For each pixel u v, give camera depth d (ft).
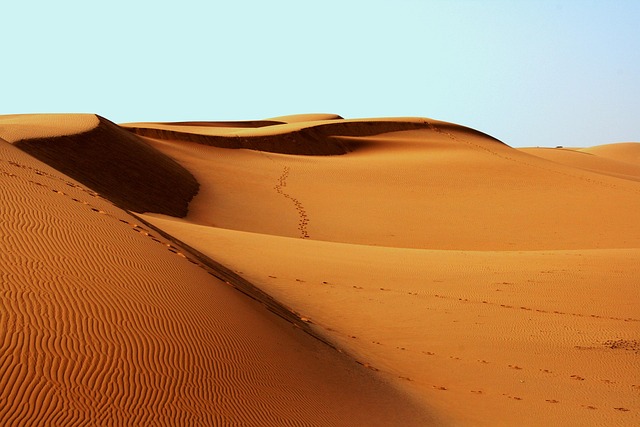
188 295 42.73
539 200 187.52
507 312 75.36
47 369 28.40
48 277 36.19
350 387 43.42
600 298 81.66
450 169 222.07
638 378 58.13
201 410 30.83
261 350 41.22
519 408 49.24
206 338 38.04
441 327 69.05
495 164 230.89
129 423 27.32
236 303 47.47
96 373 29.73
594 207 179.32
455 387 53.01
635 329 71.00
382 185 200.75
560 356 62.64
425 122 329.93
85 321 33.32
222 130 307.17
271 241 104.94
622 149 570.46
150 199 139.33
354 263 94.94
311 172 211.61
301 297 74.02
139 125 270.87
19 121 165.17
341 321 68.13
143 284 40.96
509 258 104.88
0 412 24.73
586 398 52.60
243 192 176.04
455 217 170.50
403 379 52.24
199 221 141.49
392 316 71.67
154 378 31.53
